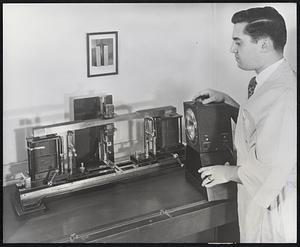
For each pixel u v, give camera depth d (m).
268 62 2.60
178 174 2.96
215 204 2.64
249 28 2.58
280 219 2.57
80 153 2.82
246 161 2.58
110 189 2.81
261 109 2.53
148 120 2.90
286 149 2.48
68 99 2.92
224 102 2.80
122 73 3.05
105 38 2.94
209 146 2.71
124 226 2.43
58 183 2.65
